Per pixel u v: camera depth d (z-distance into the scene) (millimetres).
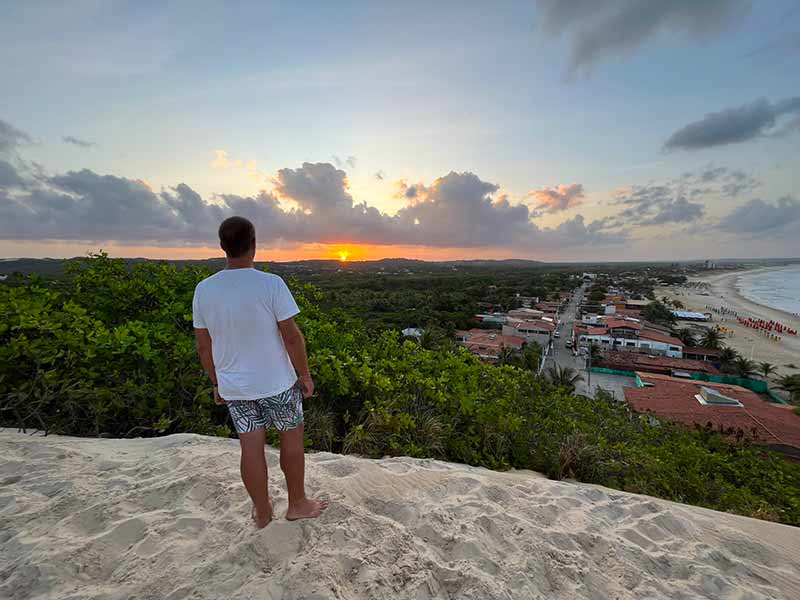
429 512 2711
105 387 4301
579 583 2336
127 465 3189
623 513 3348
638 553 2725
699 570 2627
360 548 2215
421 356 6688
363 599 1912
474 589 2072
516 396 7664
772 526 3678
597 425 8664
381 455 4555
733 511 5660
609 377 47031
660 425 11930
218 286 2084
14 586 1867
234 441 3867
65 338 4305
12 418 4117
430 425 5090
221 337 2092
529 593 2162
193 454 3311
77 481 2844
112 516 2430
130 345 4641
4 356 4105
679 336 67000
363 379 5215
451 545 2420
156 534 2270
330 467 3285
